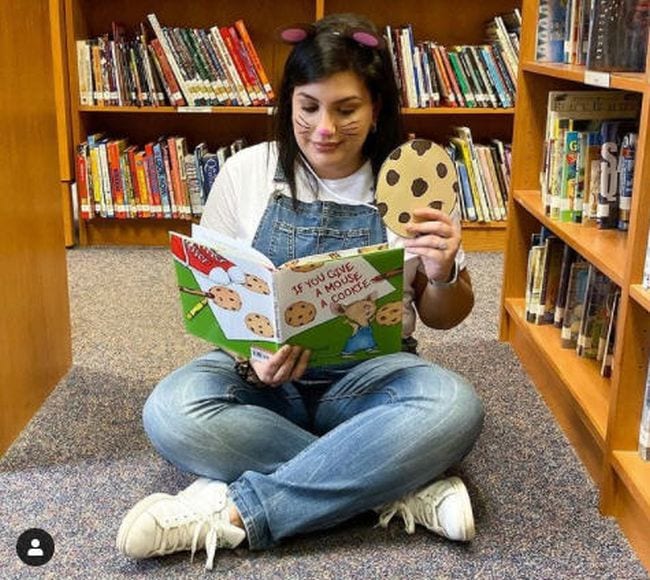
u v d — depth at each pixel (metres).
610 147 1.91
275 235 1.59
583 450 1.78
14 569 1.41
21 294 1.88
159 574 1.40
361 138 1.51
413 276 1.62
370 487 1.43
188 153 3.45
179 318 2.63
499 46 3.27
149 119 3.58
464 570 1.42
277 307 1.34
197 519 1.42
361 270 1.35
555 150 2.06
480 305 2.76
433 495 1.48
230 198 1.64
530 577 1.40
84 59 3.28
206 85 3.28
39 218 2.00
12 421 1.83
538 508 1.60
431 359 2.32
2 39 1.76
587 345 1.97
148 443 1.84
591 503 1.62
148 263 3.22
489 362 2.31
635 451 1.55
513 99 3.31
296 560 1.44
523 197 2.30
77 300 2.79
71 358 2.26
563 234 1.93
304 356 1.42
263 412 1.53
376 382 1.57
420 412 1.46
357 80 1.46
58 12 3.20
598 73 1.65
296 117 1.50
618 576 1.41
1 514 1.56
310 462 1.44
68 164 3.35
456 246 1.48
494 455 1.80
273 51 3.54
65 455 1.78
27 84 1.91
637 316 1.49
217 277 1.40
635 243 1.47
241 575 1.40
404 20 3.51
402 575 1.40
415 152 1.46
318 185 1.59
